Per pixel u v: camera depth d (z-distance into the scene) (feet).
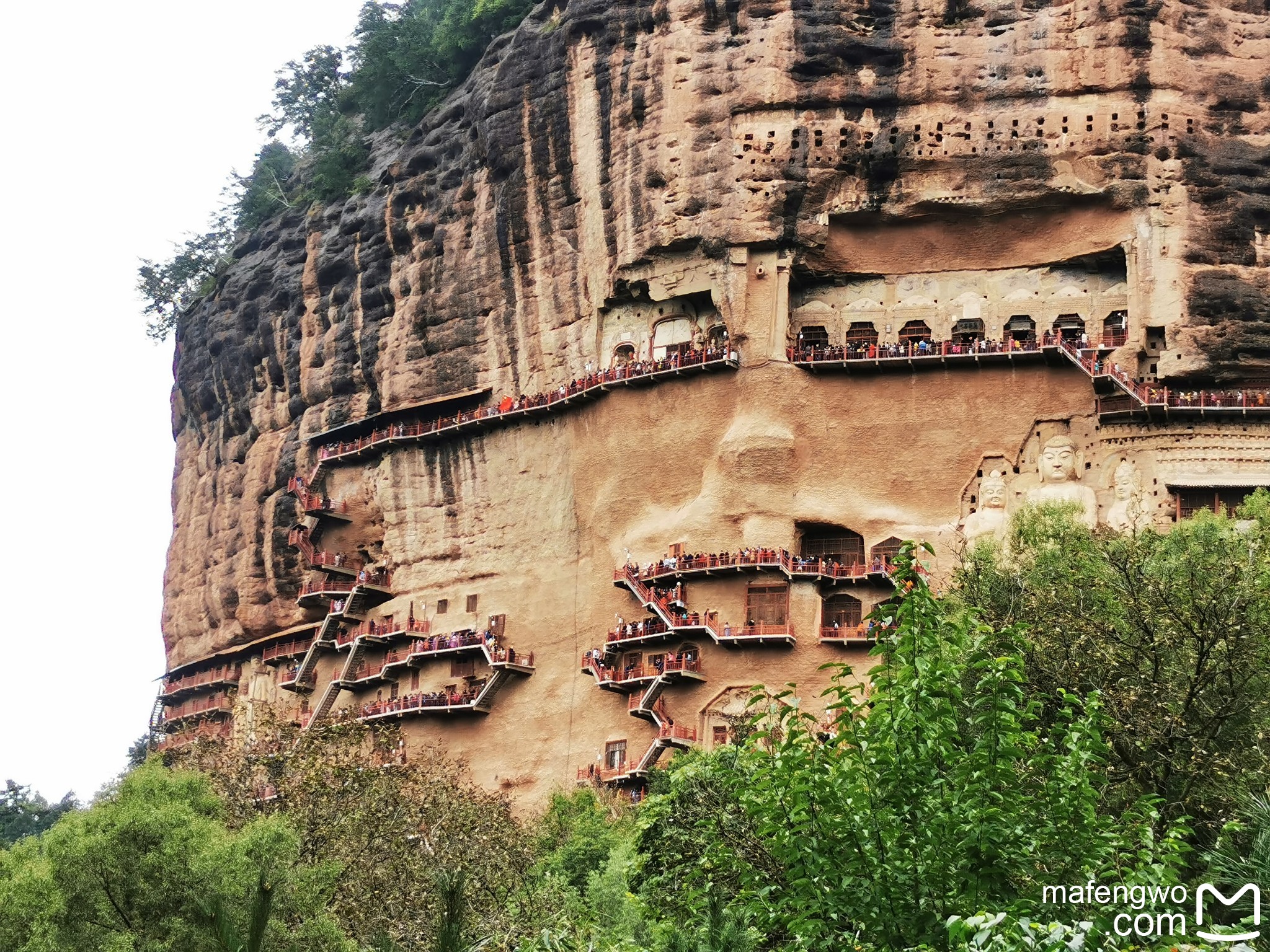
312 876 122.93
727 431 220.23
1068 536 153.07
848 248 222.89
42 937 110.32
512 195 245.86
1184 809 104.99
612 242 231.71
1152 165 214.07
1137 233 213.25
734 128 224.33
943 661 86.74
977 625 91.76
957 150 218.79
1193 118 215.31
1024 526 158.92
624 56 234.38
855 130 221.25
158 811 120.16
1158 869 80.53
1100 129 215.51
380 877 143.13
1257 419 207.92
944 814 81.66
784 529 215.10
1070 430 212.23
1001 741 84.02
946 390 216.54
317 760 163.84
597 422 232.73
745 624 212.84
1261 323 209.46
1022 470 212.43
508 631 237.86
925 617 88.43
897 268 223.10
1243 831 93.97
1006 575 140.56
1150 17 216.95
